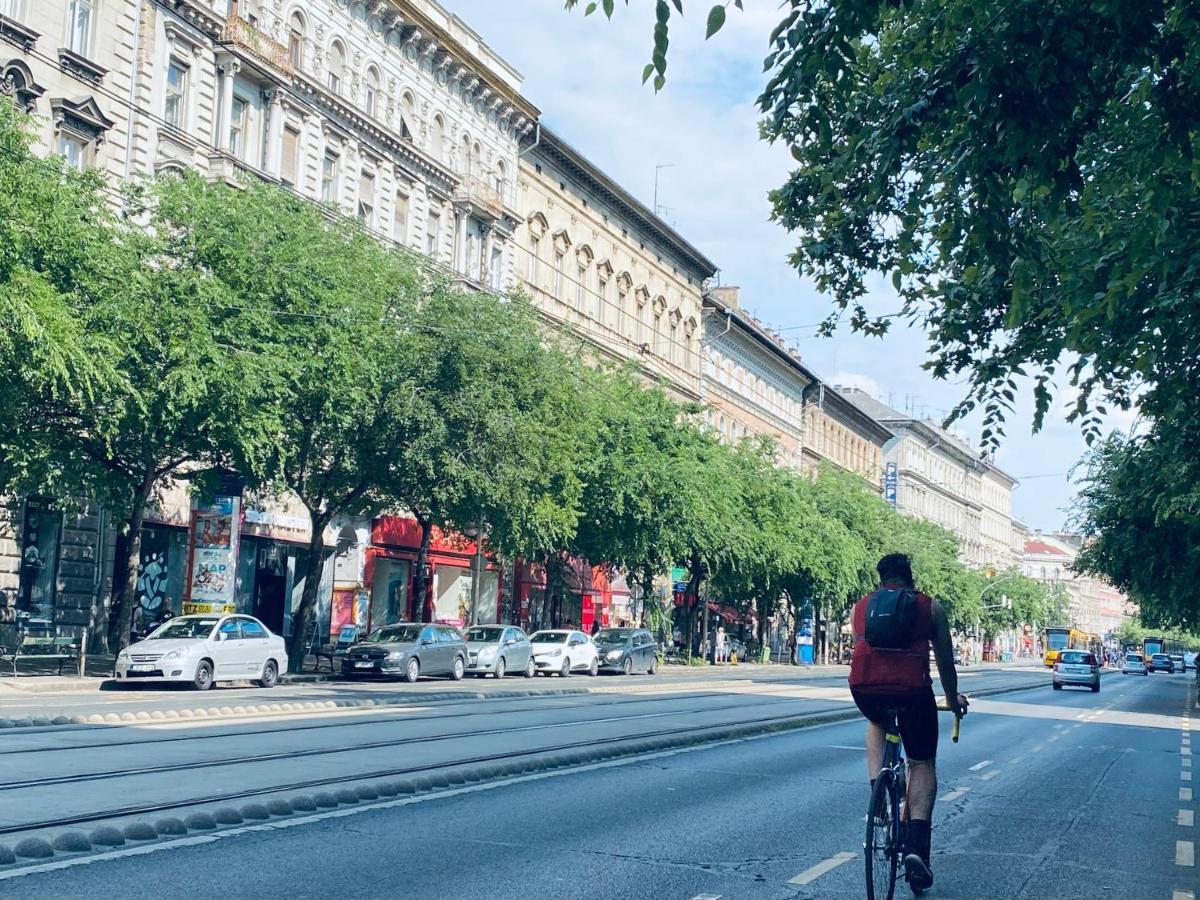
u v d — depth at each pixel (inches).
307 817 407.8
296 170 1609.3
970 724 1118.4
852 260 494.9
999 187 308.7
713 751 709.3
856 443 4244.6
